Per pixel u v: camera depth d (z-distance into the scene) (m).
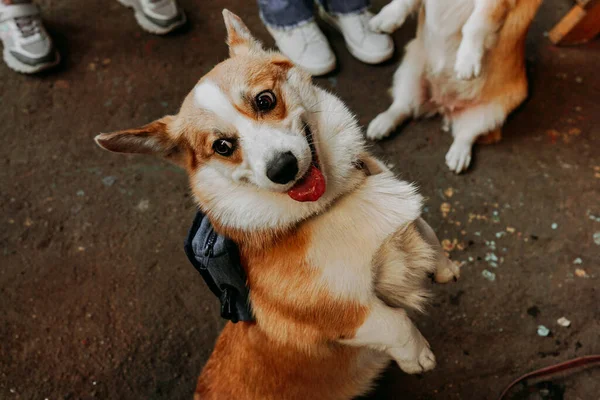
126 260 0.90
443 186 0.91
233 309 0.56
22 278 0.89
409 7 0.89
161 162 1.00
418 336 0.59
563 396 0.71
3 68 1.13
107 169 0.99
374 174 0.59
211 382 0.65
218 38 1.15
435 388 0.75
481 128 0.90
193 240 0.56
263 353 0.59
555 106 0.97
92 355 0.82
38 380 0.81
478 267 0.82
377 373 0.70
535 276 0.81
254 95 0.51
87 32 1.18
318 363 0.61
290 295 0.54
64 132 1.04
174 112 1.05
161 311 0.85
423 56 0.92
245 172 0.50
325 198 0.54
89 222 0.94
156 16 1.12
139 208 0.95
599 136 0.93
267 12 1.05
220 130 0.50
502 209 0.87
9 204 0.97
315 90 0.56
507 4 0.79
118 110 1.07
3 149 1.03
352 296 0.54
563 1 1.10
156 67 1.12
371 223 0.55
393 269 0.57
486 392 0.73
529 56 1.04
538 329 0.76
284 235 0.54
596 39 1.05
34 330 0.85
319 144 0.54
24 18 1.09
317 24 1.14
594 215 0.85
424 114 1.00
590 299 0.78
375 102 1.03
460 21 0.83
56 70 1.13
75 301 0.87
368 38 1.05
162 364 0.81
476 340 0.77
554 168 0.90
